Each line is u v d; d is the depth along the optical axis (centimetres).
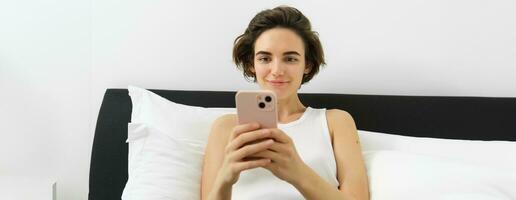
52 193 122
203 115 119
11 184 127
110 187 123
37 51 136
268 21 105
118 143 125
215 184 85
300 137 107
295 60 104
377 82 135
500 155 105
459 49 132
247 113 75
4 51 135
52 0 134
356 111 128
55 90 137
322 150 104
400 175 96
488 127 123
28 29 135
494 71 132
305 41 108
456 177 91
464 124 124
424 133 125
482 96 132
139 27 135
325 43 135
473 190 89
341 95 130
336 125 110
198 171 107
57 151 140
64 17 135
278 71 102
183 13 135
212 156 102
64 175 141
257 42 105
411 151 109
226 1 134
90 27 135
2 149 139
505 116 123
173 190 100
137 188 101
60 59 136
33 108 138
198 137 114
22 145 139
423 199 90
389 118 127
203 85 138
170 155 106
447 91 134
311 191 82
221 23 135
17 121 138
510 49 131
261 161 78
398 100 128
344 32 134
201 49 136
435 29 132
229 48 136
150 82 137
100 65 137
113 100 130
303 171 82
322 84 136
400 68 134
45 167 140
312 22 135
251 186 100
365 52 134
